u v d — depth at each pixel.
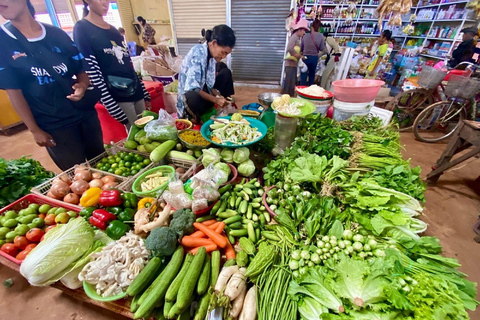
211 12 7.14
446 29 6.22
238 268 1.28
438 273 1.11
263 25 7.16
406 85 5.12
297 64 5.70
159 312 1.13
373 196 1.51
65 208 1.76
